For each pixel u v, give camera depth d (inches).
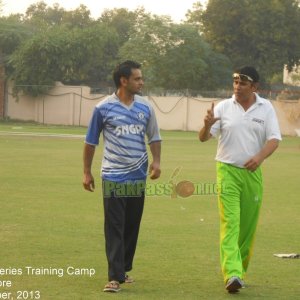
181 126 4281.5
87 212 1079.6
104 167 656.4
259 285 672.4
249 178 665.6
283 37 4665.4
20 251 792.3
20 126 4185.5
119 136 650.2
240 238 683.4
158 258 776.3
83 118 4542.3
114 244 644.1
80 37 4756.4
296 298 626.5
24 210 1087.0
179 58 4589.1
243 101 668.1
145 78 4549.7
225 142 668.1
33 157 2074.3
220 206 666.2
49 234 895.7
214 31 4778.5
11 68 4729.3
